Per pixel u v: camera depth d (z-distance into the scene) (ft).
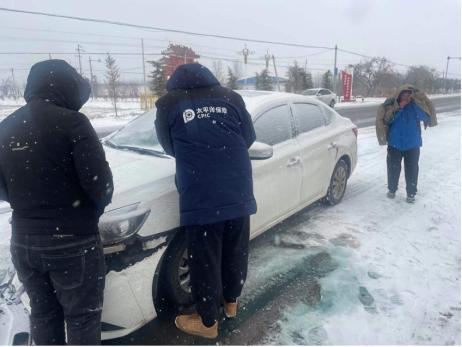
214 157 7.82
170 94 8.21
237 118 8.36
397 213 16.12
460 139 35.35
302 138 13.93
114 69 111.24
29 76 6.56
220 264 8.54
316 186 14.83
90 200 6.57
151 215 8.28
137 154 10.41
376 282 10.83
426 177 21.85
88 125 6.34
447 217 15.76
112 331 7.91
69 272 6.40
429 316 9.39
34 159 6.09
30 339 8.22
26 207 6.25
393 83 201.16
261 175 11.39
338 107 93.71
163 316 9.34
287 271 11.35
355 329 8.89
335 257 12.21
